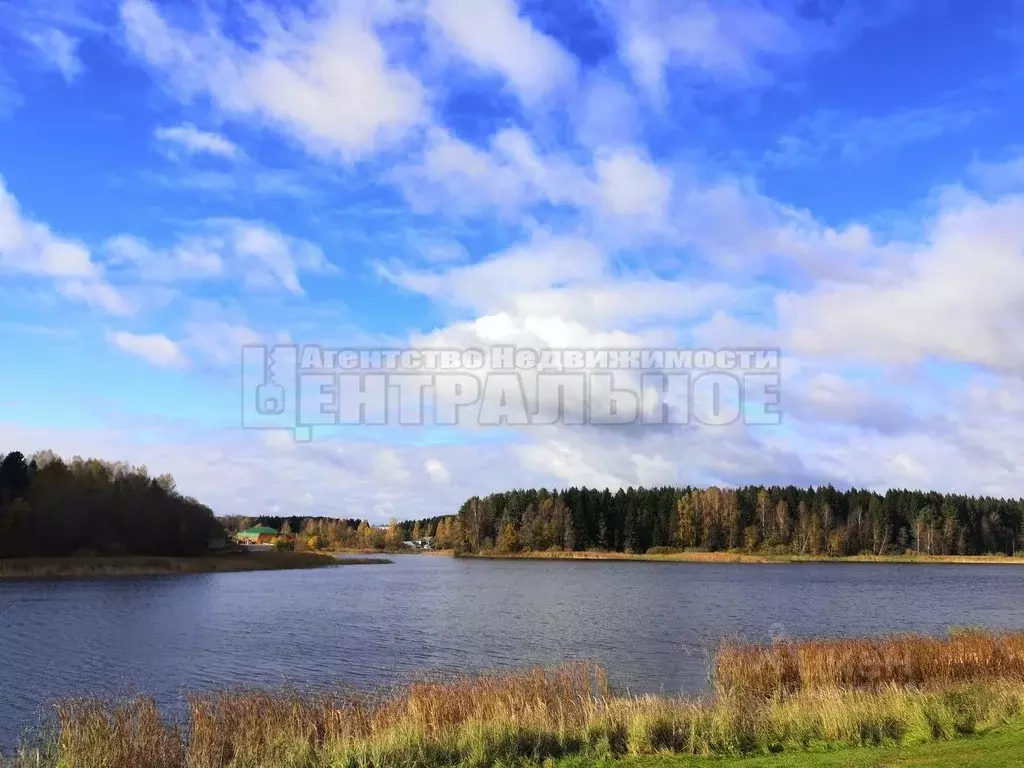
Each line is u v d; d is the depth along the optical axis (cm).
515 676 2019
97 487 11869
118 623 4825
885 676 2327
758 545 16488
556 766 1388
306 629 4644
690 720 1588
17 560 9850
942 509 16850
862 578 10531
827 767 1282
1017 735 1488
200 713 1596
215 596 7000
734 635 4306
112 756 1408
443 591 7925
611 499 18688
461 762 1404
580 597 7188
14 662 3422
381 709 1736
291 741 1488
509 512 19100
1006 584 9325
